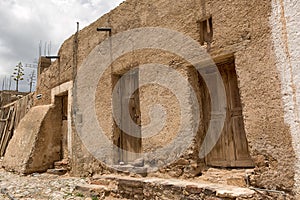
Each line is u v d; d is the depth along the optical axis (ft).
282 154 11.26
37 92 32.24
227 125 14.85
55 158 26.53
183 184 13.43
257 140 12.10
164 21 17.22
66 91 26.09
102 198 16.39
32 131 26.37
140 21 18.99
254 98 12.39
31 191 17.29
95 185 17.84
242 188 12.16
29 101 36.06
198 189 12.64
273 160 11.52
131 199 15.60
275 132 11.57
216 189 12.04
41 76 31.58
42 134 25.99
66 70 26.48
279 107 11.53
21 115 37.83
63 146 26.91
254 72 12.51
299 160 10.71
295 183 10.75
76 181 20.11
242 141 14.14
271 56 11.97
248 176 12.39
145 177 16.49
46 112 26.94
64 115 27.86
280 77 11.60
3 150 38.73
